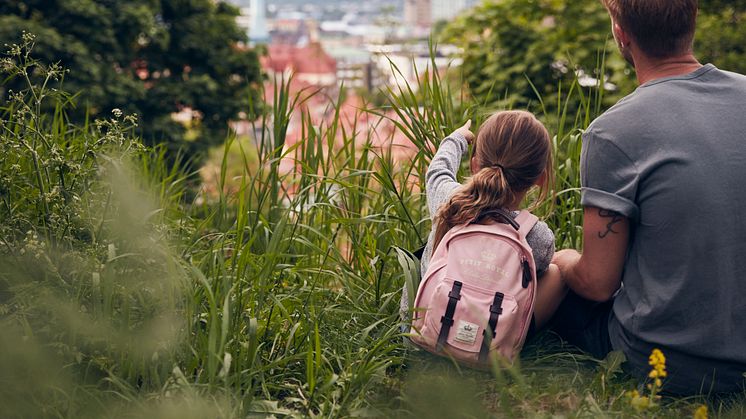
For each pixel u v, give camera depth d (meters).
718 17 15.66
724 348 2.20
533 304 2.33
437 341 2.32
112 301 2.38
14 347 2.13
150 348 2.27
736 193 2.16
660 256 2.23
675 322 2.23
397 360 2.43
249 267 2.76
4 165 2.78
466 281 2.31
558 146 3.28
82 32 17.42
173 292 2.43
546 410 2.25
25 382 2.12
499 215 2.38
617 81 10.92
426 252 2.57
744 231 2.16
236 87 20.97
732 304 2.18
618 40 2.41
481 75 12.62
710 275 2.17
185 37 20.25
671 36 2.28
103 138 2.78
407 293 2.54
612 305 2.49
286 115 3.37
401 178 3.38
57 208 2.63
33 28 16.36
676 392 2.30
